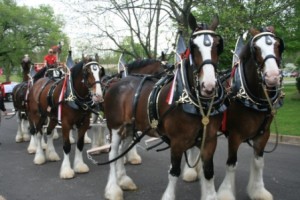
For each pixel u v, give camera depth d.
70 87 6.75
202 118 4.18
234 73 4.96
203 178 4.69
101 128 8.78
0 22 38.69
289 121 11.62
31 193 6.00
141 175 6.83
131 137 5.88
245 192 5.65
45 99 7.70
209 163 4.43
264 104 4.64
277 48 4.39
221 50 4.04
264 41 4.35
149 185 6.21
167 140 4.71
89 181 6.57
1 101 10.98
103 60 15.52
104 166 7.61
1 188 6.30
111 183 5.60
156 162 7.78
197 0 11.99
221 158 7.84
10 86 28.53
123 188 5.91
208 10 11.83
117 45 13.84
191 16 4.20
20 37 39.47
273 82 4.18
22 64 11.10
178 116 4.29
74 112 6.77
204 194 4.61
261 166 5.13
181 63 4.34
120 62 8.48
